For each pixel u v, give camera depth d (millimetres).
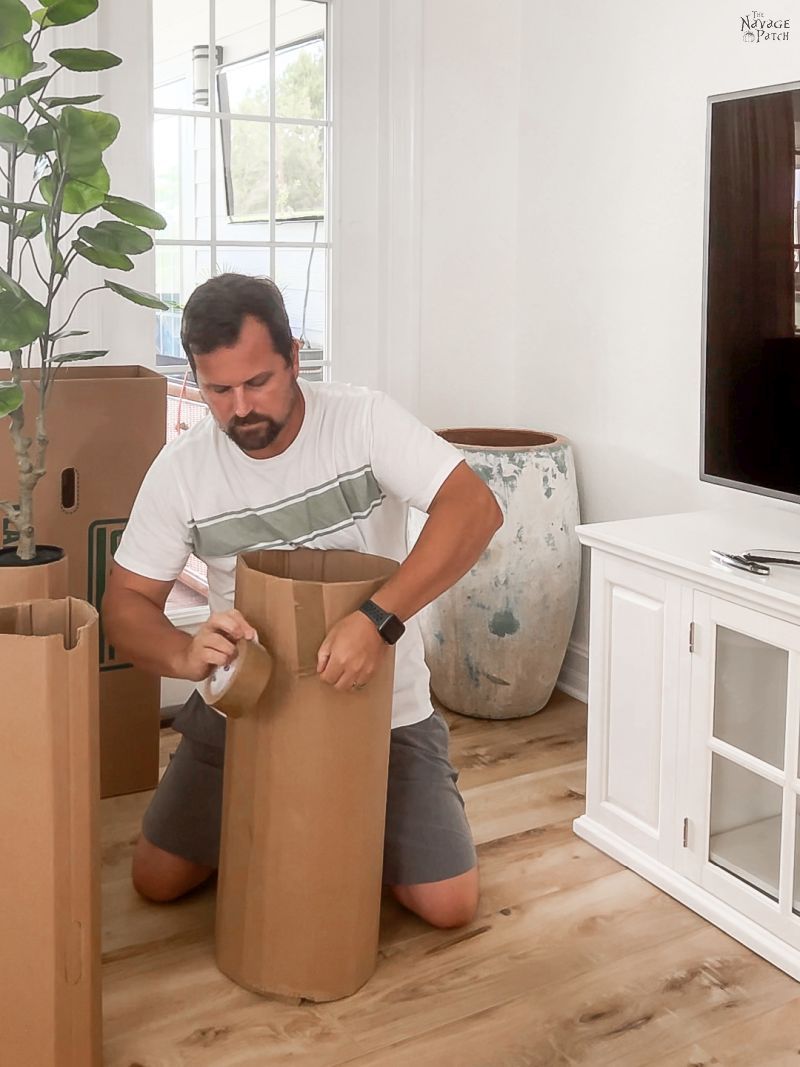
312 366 3146
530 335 3225
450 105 3109
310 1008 1812
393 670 1801
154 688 2516
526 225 3191
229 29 2873
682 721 2105
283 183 3023
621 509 2955
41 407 1985
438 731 2105
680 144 2654
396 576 1749
